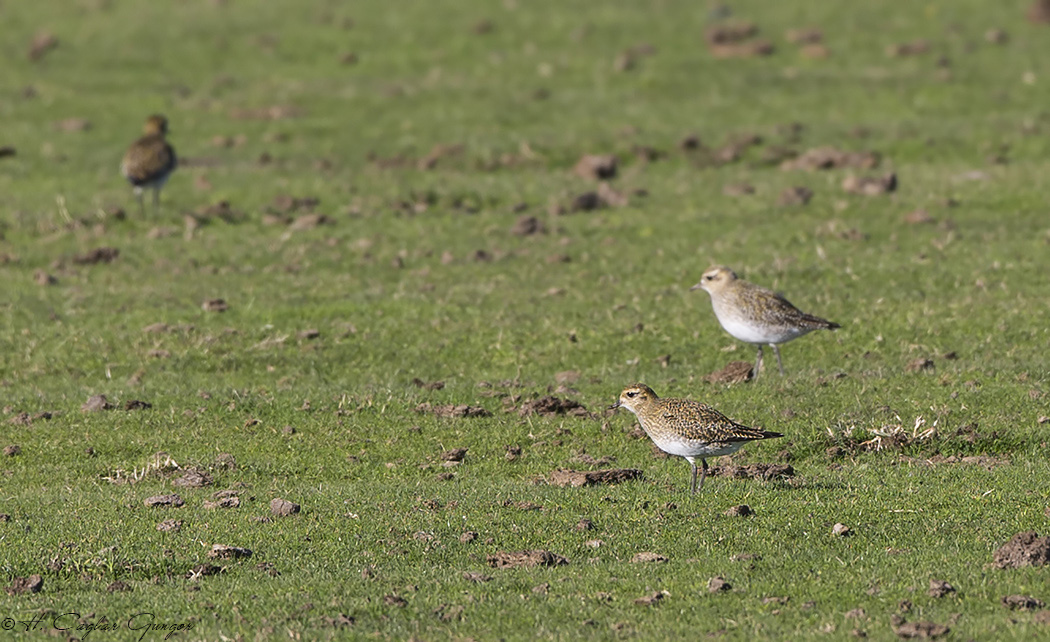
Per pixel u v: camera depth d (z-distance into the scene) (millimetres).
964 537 11227
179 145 31750
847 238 24281
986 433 14750
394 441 15234
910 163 29844
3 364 18797
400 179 28969
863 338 19000
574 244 24781
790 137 31484
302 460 14656
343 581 10352
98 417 16094
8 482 14016
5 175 29172
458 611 9547
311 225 25938
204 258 24141
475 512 12305
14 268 23516
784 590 9859
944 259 22781
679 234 25219
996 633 8727
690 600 9672
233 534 11703
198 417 16031
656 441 12758
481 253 24219
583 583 10125
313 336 19750
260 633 9133
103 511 12523
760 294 16953
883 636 8773
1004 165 28953
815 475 13742
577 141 31250
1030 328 19062
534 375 18172
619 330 19672
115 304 21484
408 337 19750
